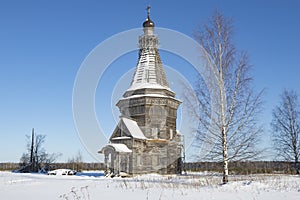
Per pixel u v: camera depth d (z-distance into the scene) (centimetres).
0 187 2162
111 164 3900
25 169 6344
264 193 1481
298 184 1967
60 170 4600
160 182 2270
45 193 1722
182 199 1322
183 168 4106
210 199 1310
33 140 6600
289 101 4597
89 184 2294
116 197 1459
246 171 3061
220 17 2209
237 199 1305
